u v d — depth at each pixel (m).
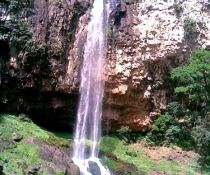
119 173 15.57
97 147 17.94
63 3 18.42
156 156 18.19
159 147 19.33
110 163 16.30
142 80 19.42
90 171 15.35
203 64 17.38
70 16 18.50
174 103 19.38
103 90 18.80
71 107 18.34
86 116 18.73
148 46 19.27
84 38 18.89
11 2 16.53
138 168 16.34
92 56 18.86
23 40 16.25
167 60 19.58
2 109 16.86
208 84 18.34
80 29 19.02
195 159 17.73
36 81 16.91
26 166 12.87
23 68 16.52
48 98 17.66
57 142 16.20
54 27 17.70
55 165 13.34
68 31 18.33
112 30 19.53
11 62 16.39
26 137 14.90
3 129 14.88
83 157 16.84
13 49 16.44
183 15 20.17
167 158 17.89
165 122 19.41
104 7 19.88
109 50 19.17
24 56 16.27
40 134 16.11
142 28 19.67
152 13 19.95
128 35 19.48
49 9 17.83
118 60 19.09
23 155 13.59
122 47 19.34
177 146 19.30
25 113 17.33
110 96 19.00
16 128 15.39
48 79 17.25
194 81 18.39
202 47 20.12
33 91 17.11
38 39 16.84
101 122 19.30
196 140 17.89
